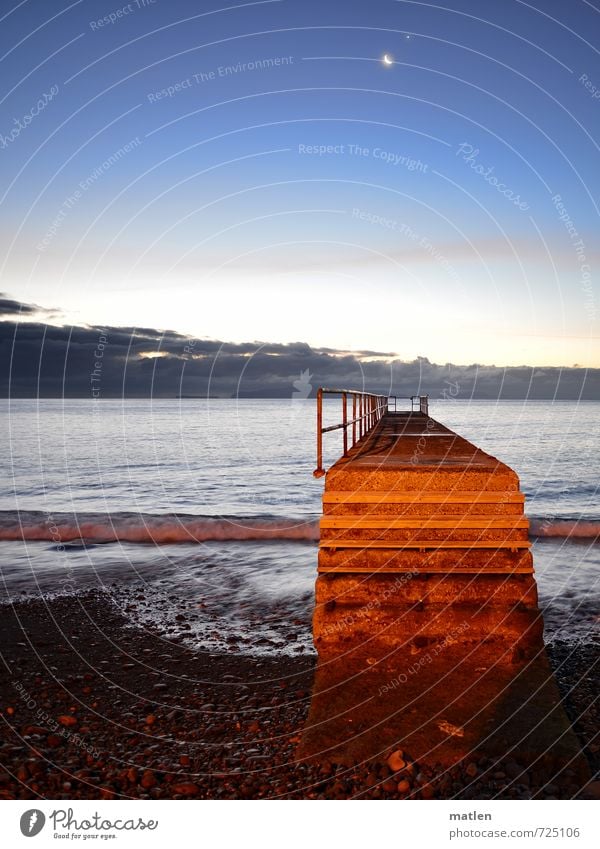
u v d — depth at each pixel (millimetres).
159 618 10211
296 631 9492
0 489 31844
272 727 5805
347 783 4332
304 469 39469
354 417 9633
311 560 14656
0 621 10031
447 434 12008
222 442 57906
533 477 33000
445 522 5832
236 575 13234
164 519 19703
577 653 8406
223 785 4711
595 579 12781
